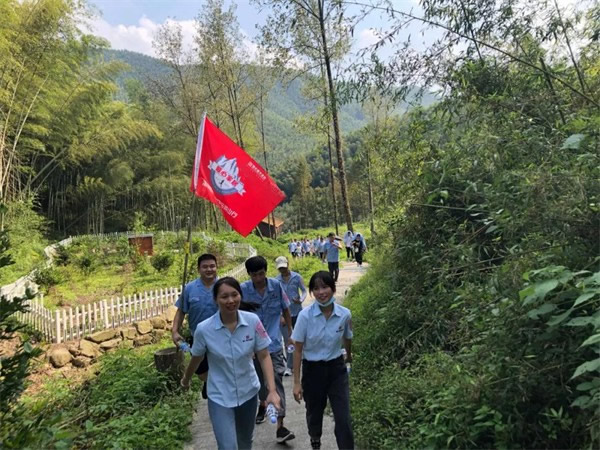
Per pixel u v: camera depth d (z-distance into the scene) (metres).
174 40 28.19
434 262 4.73
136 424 4.27
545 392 2.83
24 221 17.95
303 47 13.16
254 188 5.59
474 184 3.58
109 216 32.62
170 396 5.25
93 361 7.86
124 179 30.30
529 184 2.93
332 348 3.49
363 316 6.77
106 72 23.31
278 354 4.43
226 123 31.66
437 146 4.67
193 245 20.77
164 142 34.53
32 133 21.31
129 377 5.51
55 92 20.86
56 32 17.56
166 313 9.80
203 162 5.58
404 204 5.36
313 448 3.61
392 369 4.82
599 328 2.35
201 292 4.36
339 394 3.47
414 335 5.11
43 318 8.39
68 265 15.74
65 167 28.14
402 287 5.48
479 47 4.55
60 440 2.57
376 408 4.05
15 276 13.35
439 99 4.56
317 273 3.53
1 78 16.66
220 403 3.06
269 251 23.95
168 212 34.12
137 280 14.04
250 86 27.34
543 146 3.49
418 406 3.81
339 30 12.23
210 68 26.05
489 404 3.00
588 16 4.30
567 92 4.25
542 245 2.92
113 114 28.03
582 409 2.53
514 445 2.81
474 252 4.09
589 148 3.01
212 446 4.06
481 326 3.19
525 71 4.35
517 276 2.88
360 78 4.59
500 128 3.94
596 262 2.74
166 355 5.60
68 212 30.05
